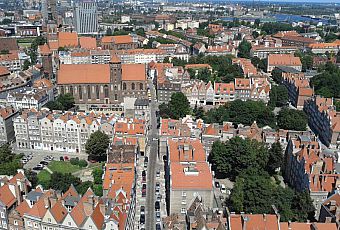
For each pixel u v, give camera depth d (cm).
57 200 15500
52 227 14925
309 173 17912
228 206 18000
